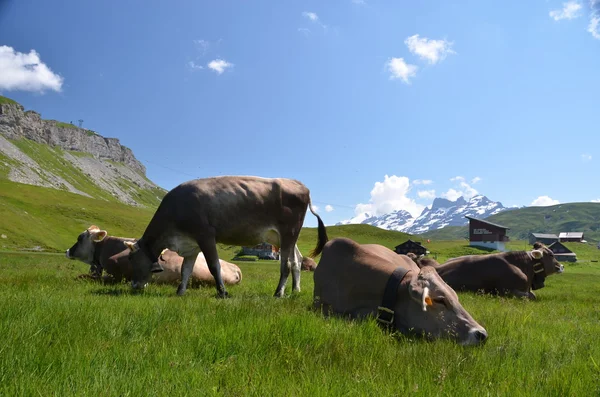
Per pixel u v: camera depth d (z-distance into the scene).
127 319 6.20
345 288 7.79
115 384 3.72
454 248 127.31
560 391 4.05
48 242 79.44
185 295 11.43
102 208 132.88
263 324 6.00
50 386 3.62
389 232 143.25
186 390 3.66
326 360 4.79
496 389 4.10
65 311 6.49
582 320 9.79
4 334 4.95
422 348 5.39
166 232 12.39
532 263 16.83
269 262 72.25
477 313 8.99
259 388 3.76
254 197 12.75
